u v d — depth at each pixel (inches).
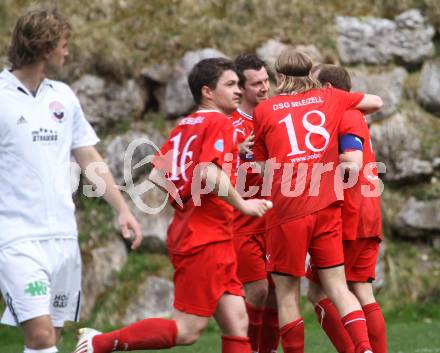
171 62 1555.1
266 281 893.2
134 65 1547.7
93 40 1552.7
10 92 610.5
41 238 605.9
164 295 1390.3
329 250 768.9
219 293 674.8
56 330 633.0
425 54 1630.2
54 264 611.8
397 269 1482.5
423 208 1515.7
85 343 685.3
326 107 792.3
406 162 1539.1
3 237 601.3
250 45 1572.3
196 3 1638.8
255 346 903.1
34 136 608.4
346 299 759.7
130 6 1635.1
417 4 1662.2
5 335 1311.5
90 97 1521.9
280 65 820.0
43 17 610.2
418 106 1603.1
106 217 1456.7
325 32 1616.6
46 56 616.7
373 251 823.7
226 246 681.6
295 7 1641.2
